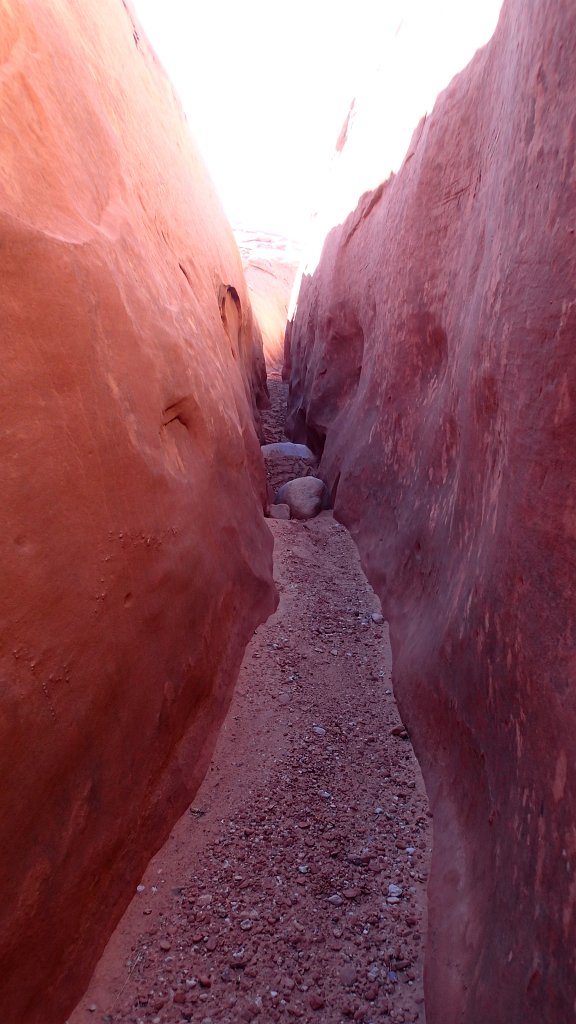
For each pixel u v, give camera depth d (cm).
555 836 140
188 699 250
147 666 209
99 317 195
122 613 191
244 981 191
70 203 199
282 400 1123
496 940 159
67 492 166
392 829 245
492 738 198
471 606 234
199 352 306
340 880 224
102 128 255
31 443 154
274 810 250
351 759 279
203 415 288
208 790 254
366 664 344
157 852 225
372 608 393
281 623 364
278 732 289
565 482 158
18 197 168
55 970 166
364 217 608
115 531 189
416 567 350
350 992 191
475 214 305
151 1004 182
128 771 200
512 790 172
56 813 159
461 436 285
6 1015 146
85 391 181
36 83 200
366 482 480
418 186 408
